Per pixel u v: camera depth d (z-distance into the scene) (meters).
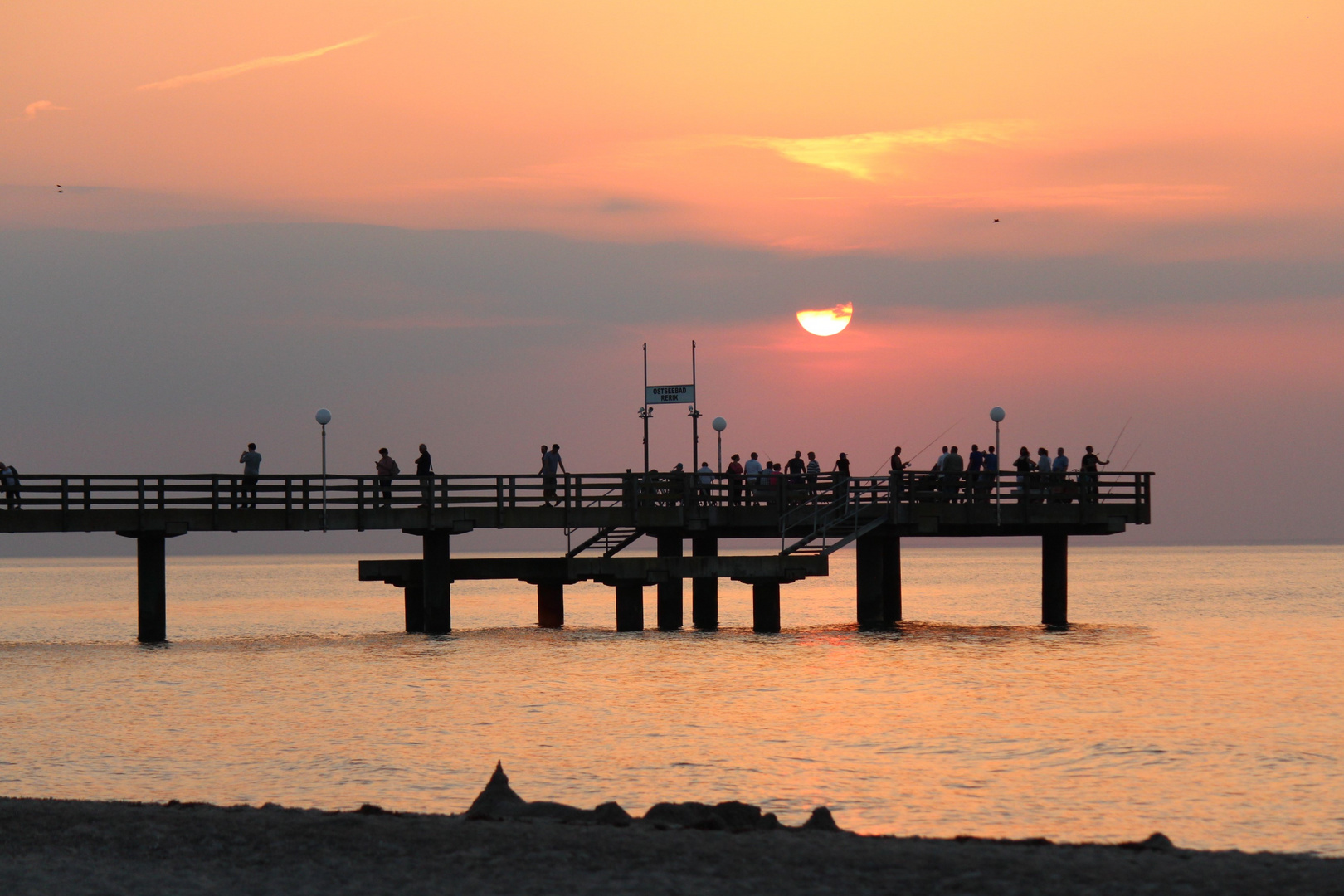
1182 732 92.19
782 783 75.94
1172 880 43.03
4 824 51.31
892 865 44.81
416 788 74.94
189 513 142.38
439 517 146.62
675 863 45.06
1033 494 154.88
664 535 163.00
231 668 127.94
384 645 147.50
